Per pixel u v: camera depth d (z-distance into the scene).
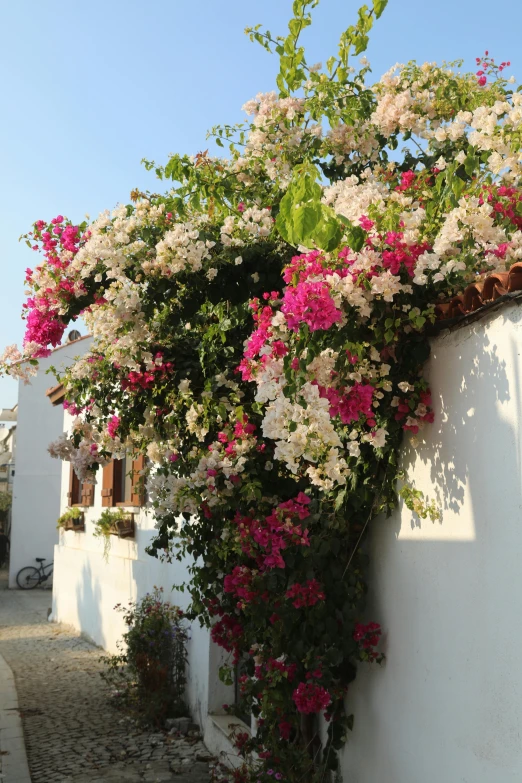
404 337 3.55
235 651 5.23
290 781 4.35
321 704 4.06
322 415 3.26
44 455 23.52
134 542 10.82
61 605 15.41
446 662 3.31
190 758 6.43
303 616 4.21
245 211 4.50
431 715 3.43
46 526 23.36
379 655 3.97
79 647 12.34
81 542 14.31
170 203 4.50
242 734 5.12
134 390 5.20
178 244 4.14
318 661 4.02
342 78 4.77
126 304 4.26
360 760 4.17
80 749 6.69
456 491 3.29
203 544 5.30
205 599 5.29
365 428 3.78
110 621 11.72
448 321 3.30
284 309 3.20
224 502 4.68
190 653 7.74
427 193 4.05
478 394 3.14
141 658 7.88
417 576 3.62
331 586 4.08
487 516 3.04
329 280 3.16
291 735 4.74
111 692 8.77
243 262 4.38
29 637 13.53
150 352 4.99
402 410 3.53
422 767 3.49
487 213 3.25
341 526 4.05
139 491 5.58
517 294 2.80
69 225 4.54
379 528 4.07
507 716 2.84
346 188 4.11
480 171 3.93
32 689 9.12
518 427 2.85
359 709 4.22
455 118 4.74
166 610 8.28
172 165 4.76
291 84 4.54
